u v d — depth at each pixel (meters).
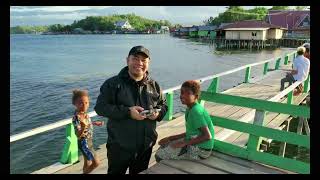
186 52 55.62
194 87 3.88
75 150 5.75
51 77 27.25
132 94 3.57
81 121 4.75
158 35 157.00
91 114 5.18
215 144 4.38
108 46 76.81
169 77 28.58
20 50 61.41
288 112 4.11
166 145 4.23
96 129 12.59
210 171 3.85
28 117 15.82
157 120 3.76
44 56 48.00
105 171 5.39
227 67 36.31
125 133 3.56
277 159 3.99
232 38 67.00
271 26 65.50
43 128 5.11
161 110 3.75
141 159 3.76
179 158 4.12
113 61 40.69
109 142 3.64
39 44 86.50
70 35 179.12
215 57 47.66
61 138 12.35
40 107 17.47
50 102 18.53
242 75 27.53
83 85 23.84
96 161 5.02
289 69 16.81
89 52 56.69
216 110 9.62
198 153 4.07
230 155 4.28
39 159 10.64
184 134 4.31
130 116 3.46
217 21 115.62
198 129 3.96
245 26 66.19
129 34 176.50
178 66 36.00
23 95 20.25
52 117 15.88
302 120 9.46
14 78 26.42
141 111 3.49
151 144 3.73
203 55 50.69
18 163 10.29
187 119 4.04
